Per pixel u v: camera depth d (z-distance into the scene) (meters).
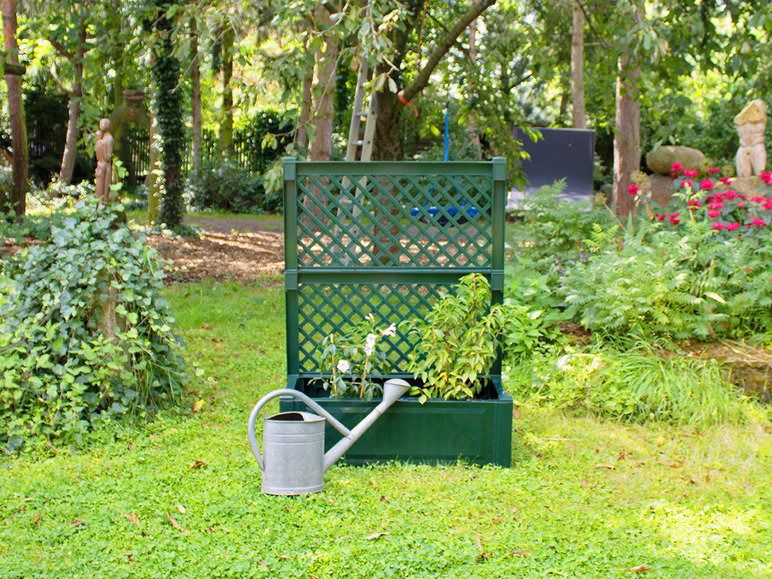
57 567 2.42
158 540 2.61
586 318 5.00
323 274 3.78
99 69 8.05
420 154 20.39
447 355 3.49
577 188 15.84
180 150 13.33
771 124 17.47
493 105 9.69
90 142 7.97
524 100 25.59
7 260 4.59
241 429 3.85
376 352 3.61
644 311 4.87
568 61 18.47
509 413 3.38
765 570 2.45
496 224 3.68
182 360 4.58
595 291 5.18
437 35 9.98
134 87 8.65
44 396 3.66
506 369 4.83
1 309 3.71
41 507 2.87
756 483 3.22
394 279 3.78
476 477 3.28
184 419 4.00
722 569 2.45
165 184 13.18
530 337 4.98
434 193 7.01
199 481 3.16
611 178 22.50
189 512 2.84
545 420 4.14
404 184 7.07
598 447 3.70
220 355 5.45
